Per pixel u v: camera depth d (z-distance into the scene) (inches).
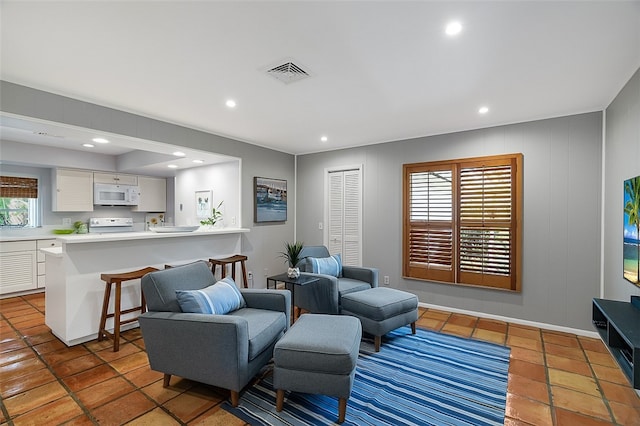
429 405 80.5
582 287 126.8
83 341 115.8
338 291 128.3
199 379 80.8
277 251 203.2
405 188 170.7
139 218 246.4
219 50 81.9
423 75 95.8
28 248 182.5
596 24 69.2
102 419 74.4
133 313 129.7
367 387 88.6
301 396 84.1
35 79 98.7
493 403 81.6
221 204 188.9
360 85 103.3
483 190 147.6
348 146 193.0
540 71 92.3
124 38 76.2
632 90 93.6
